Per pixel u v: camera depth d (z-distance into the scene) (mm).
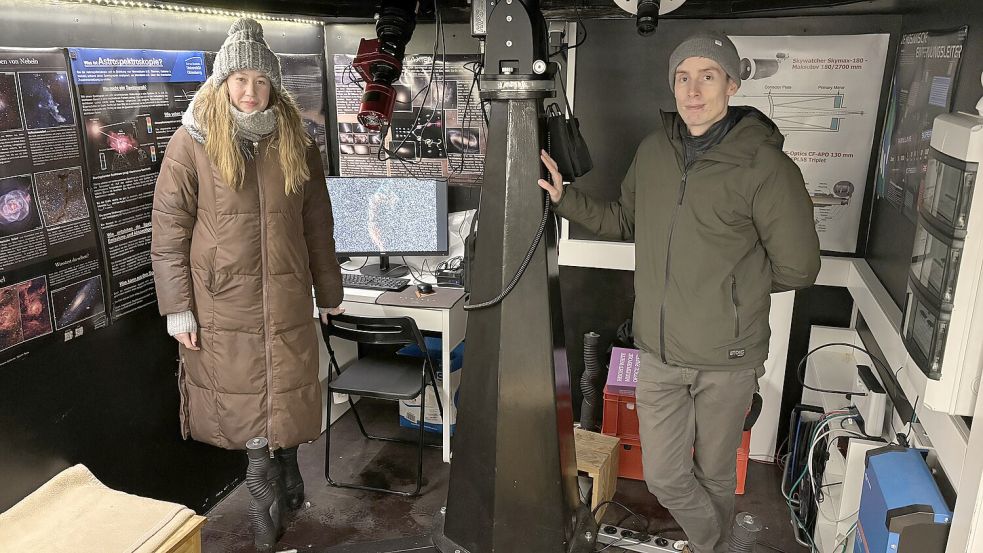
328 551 2828
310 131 3838
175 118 2795
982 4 2047
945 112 2287
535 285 2354
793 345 3586
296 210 2734
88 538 2252
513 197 2309
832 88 3223
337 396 3945
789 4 2977
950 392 1784
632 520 3098
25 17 2193
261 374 2730
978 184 1644
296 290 2762
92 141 2438
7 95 2133
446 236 3773
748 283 2289
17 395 2268
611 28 3379
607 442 3164
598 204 2516
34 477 2355
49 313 2338
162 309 2635
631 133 3482
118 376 2645
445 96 3797
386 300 3402
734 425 2447
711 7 3125
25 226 2223
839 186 3314
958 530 1766
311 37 3764
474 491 2584
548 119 2344
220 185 2576
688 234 2277
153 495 2857
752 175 2172
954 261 1706
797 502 3117
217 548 2900
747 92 3330
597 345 3371
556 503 2494
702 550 2592
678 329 2336
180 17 2789
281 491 3053
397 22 2752
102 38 2463
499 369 2422
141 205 2674
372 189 3705
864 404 2711
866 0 2744
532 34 2201
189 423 2875
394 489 3318
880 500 2021
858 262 3277
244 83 2506
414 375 3336
